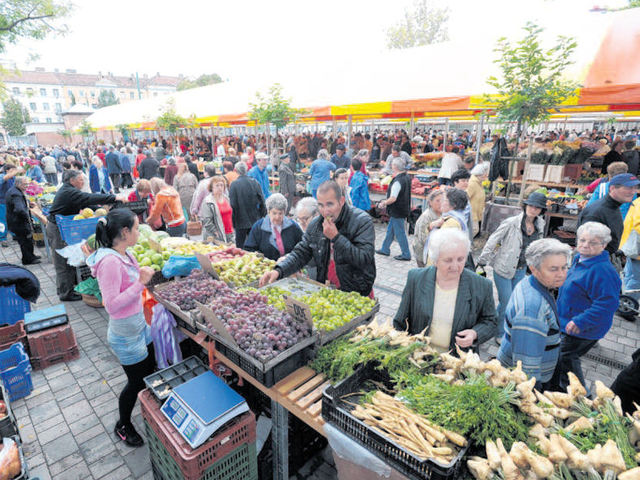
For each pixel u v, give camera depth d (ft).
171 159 37.50
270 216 13.85
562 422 5.50
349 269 10.37
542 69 20.27
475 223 19.01
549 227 24.56
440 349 8.36
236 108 48.21
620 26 23.71
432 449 4.87
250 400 9.78
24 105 257.96
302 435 9.15
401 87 32.40
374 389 6.63
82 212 18.40
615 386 7.99
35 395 12.54
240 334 7.80
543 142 28.19
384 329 7.62
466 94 26.50
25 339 13.84
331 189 9.38
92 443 10.58
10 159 29.35
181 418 7.11
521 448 4.54
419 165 38.63
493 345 15.15
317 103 37.50
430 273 8.29
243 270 11.80
